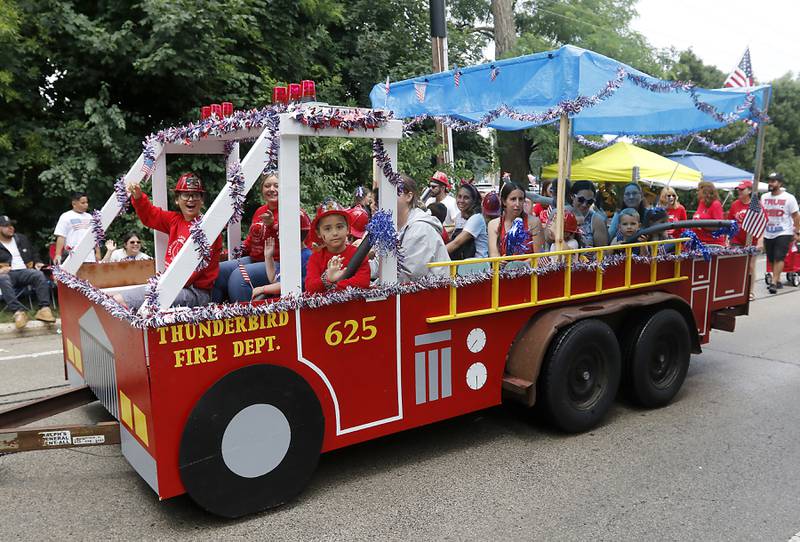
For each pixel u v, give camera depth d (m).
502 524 3.19
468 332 3.95
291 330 3.19
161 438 2.86
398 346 3.63
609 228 5.36
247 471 3.13
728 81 6.37
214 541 3.02
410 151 9.80
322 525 3.17
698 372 6.01
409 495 3.50
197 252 2.93
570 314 4.28
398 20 14.50
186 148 4.44
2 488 3.60
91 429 3.35
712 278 5.58
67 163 9.11
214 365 2.97
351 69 13.34
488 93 5.16
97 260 5.88
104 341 3.48
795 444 4.25
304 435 3.30
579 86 4.25
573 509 3.34
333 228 3.37
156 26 9.05
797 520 3.25
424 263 3.73
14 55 8.91
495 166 13.55
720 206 7.84
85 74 9.72
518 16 19.31
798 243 11.19
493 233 4.64
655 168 10.87
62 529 3.14
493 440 4.30
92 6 10.10
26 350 6.77
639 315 4.86
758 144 6.07
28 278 7.57
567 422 4.29
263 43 11.42
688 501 3.44
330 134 3.21
